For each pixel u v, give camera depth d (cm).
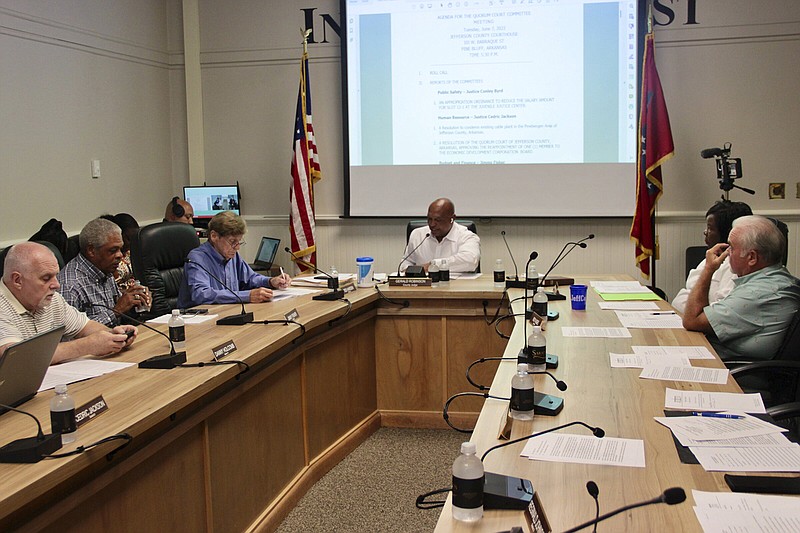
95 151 488
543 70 526
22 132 421
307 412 298
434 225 427
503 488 132
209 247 352
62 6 452
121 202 518
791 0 498
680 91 518
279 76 565
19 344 169
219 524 226
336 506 281
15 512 140
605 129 523
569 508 127
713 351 242
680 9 511
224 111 574
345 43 542
